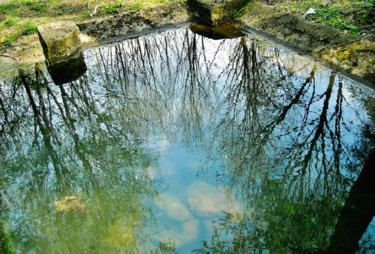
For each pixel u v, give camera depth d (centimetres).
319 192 404
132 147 480
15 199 421
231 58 644
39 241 367
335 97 520
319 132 479
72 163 470
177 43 702
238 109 537
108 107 561
